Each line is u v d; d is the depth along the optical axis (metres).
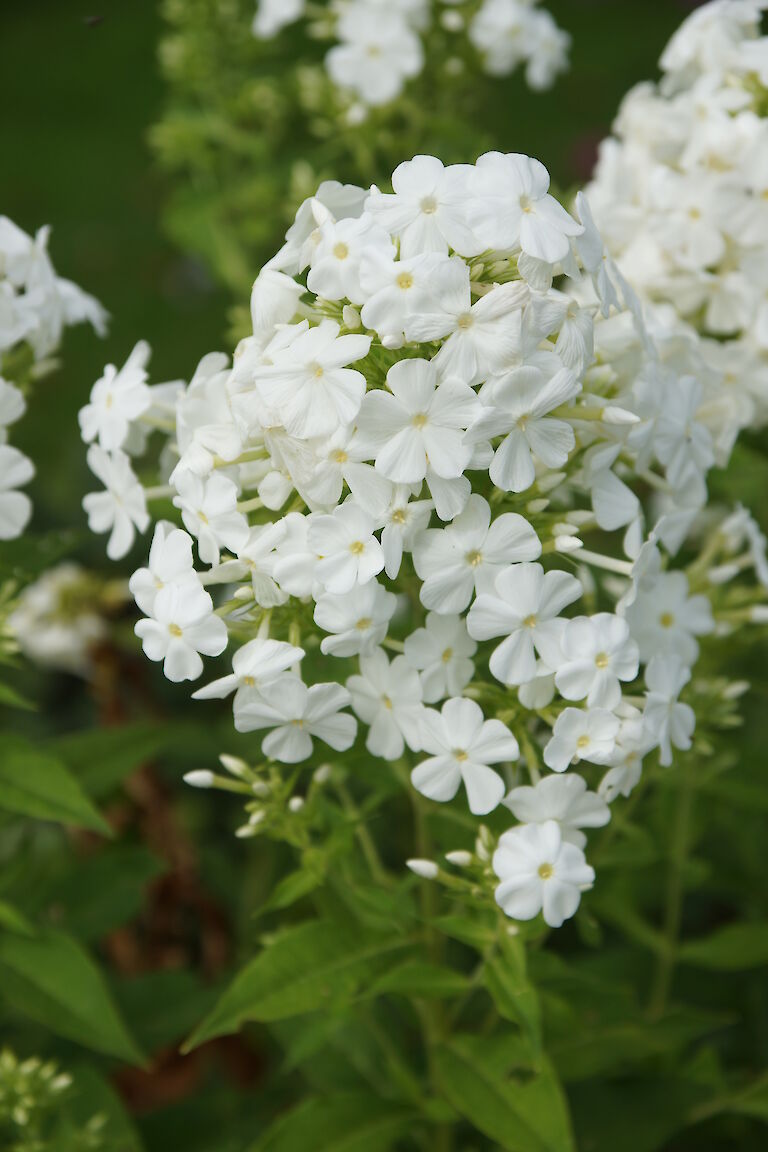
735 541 1.03
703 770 1.07
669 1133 1.05
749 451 1.10
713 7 1.06
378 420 0.90
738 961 1.08
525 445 0.91
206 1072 1.19
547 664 0.92
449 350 0.90
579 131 2.96
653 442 0.96
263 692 0.92
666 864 1.11
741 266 1.04
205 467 0.93
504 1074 0.98
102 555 1.45
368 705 0.94
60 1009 1.01
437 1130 1.04
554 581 0.92
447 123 1.27
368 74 1.25
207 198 1.45
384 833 1.21
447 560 0.91
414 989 0.96
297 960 0.97
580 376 0.92
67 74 3.85
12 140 3.43
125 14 4.21
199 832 1.35
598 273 0.93
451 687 0.93
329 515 0.91
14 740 1.01
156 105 3.56
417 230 0.91
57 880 1.11
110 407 0.97
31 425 2.18
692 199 1.03
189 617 0.92
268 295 0.93
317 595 0.92
